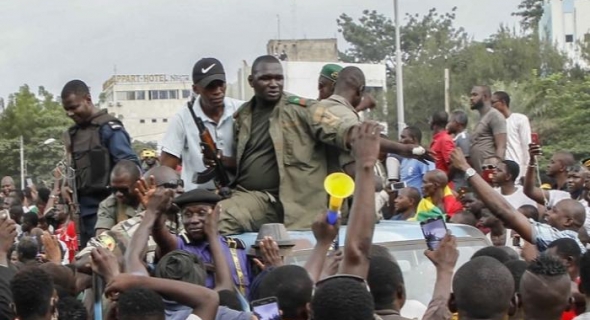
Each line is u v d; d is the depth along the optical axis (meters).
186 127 9.62
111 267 6.61
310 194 8.80
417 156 8.76
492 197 8.18
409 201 11.78
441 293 6.51
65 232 13.43
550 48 54.97
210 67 9.37
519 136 13.91
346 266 6.18
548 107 44.19
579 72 54.50
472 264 6.08
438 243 6.75
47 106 61.56
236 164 9.13
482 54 54.19
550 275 6.16
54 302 6.86
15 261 11.76
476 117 41.81
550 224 9.70
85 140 10.20
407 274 8.66
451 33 66.62
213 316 6.51
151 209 7.24
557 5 81.31
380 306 6.52
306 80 48.53
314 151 8.81
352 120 8.57
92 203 10.20
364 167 6.21
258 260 8.12
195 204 7.94
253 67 8.88
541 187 12.62
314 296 5.60
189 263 7.15
